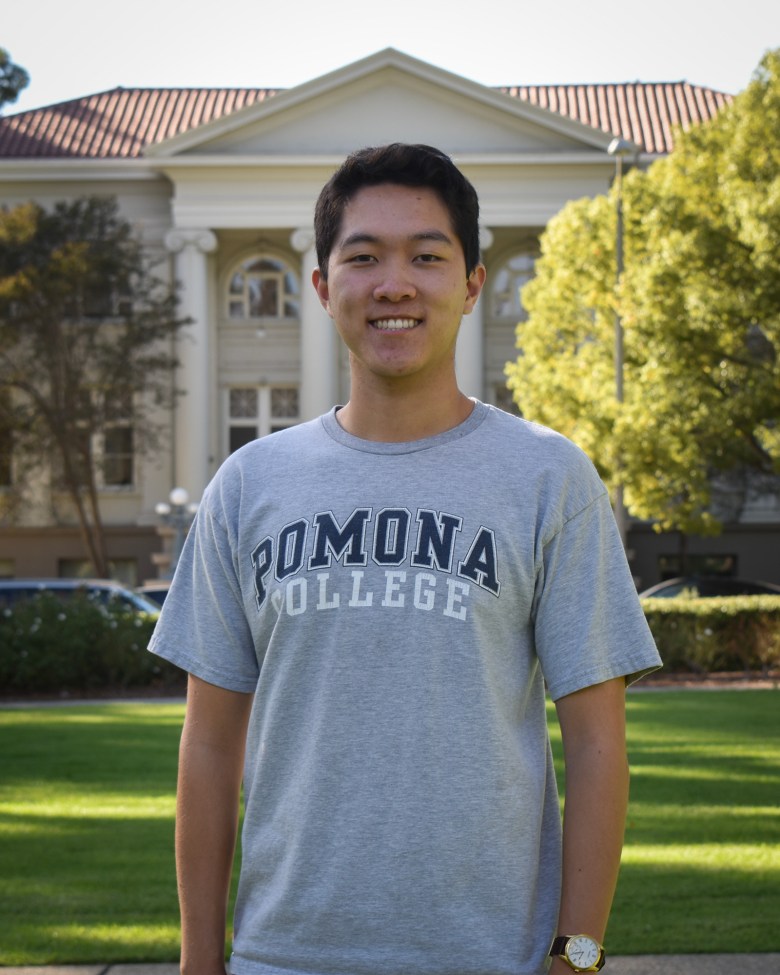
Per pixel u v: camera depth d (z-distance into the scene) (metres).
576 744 2.28
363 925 2.15
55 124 41.41
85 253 33.22
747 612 19.77
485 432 2.38
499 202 38.06
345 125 38.00
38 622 19.08
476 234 2.49
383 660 2.21
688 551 39.16
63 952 5.31
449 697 2.20
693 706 14.37
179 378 38.78
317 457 2.39
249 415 40.38
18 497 35.75
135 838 7.55
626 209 25.83
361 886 2.16
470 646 2.21
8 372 34.47
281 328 40.12
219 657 2.45
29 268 33.03
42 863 6.91
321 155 37.69
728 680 18.70
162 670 19.23
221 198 38.44
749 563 39.03
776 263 21.88
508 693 2.25
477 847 2.17
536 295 28.48
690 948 5.29
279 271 40.41
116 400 34.84
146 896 6.21
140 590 26.97
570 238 26.97
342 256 2.39
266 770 2.28
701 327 22.55
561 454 2.37
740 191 22.56
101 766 10.37
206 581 2.46
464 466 2.32
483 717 2.20
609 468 24.39
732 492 29.81
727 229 22.89
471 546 2.25
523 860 2.21
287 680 2.27
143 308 36.75
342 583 2.24
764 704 14.59
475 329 38.84
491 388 40.09
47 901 6.12
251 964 2.24
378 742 2.19
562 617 2.30
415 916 2.15
